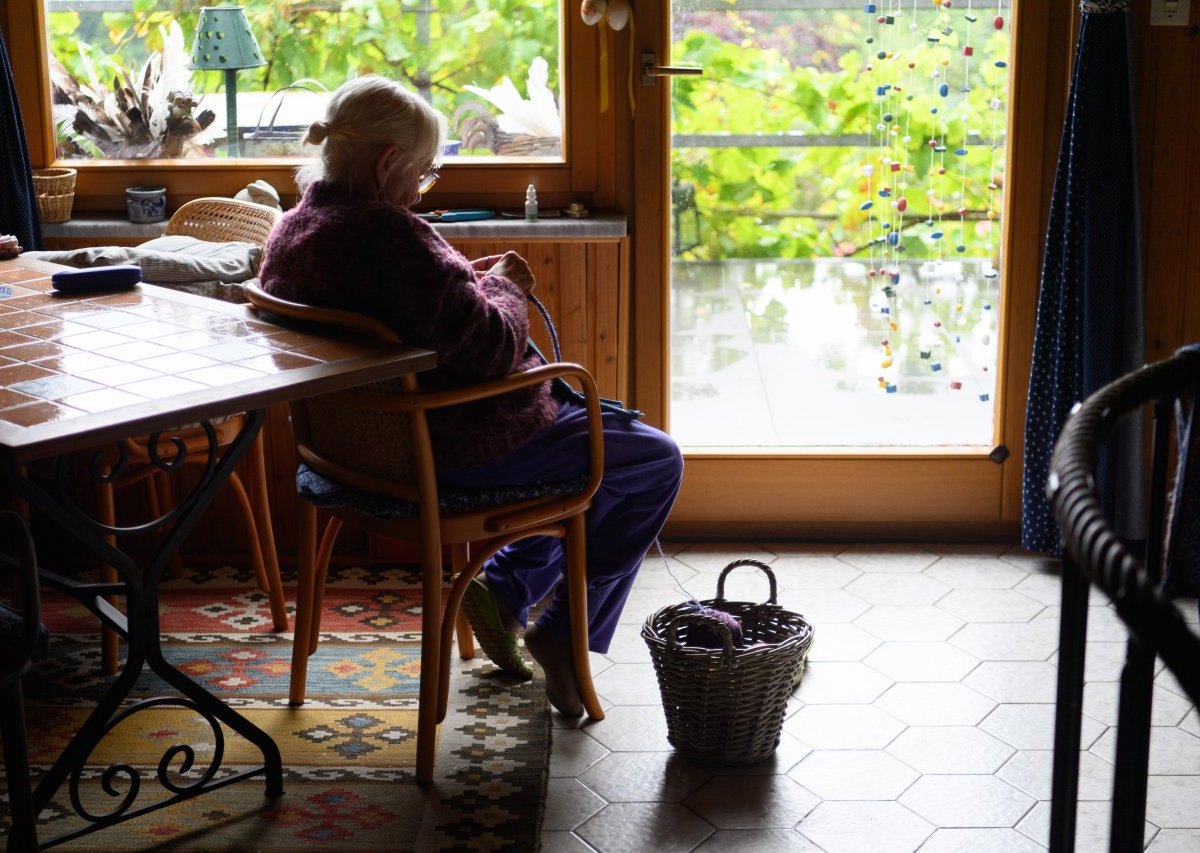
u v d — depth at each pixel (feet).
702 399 11.10
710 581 10.35
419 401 7.06
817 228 10.75
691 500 11.11
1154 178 10.27
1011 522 11.03
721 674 7.42
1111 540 3.03
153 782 7.61
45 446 5.54
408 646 9.33
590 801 7.44
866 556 10.80
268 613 9.88
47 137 10.65
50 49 10.60
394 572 10.58
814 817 7.26
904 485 11.03
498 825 7.18
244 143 10.82
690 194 10.69
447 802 7.41
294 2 10.53
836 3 10.29
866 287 10.85
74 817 7.21
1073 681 4.04
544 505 7.70
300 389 6.37
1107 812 7.26
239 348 6.92
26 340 7.06
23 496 6.34
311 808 7.36
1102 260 9.90
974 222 10.68
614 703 8.53
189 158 10.82
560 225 10.21
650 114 10.39
